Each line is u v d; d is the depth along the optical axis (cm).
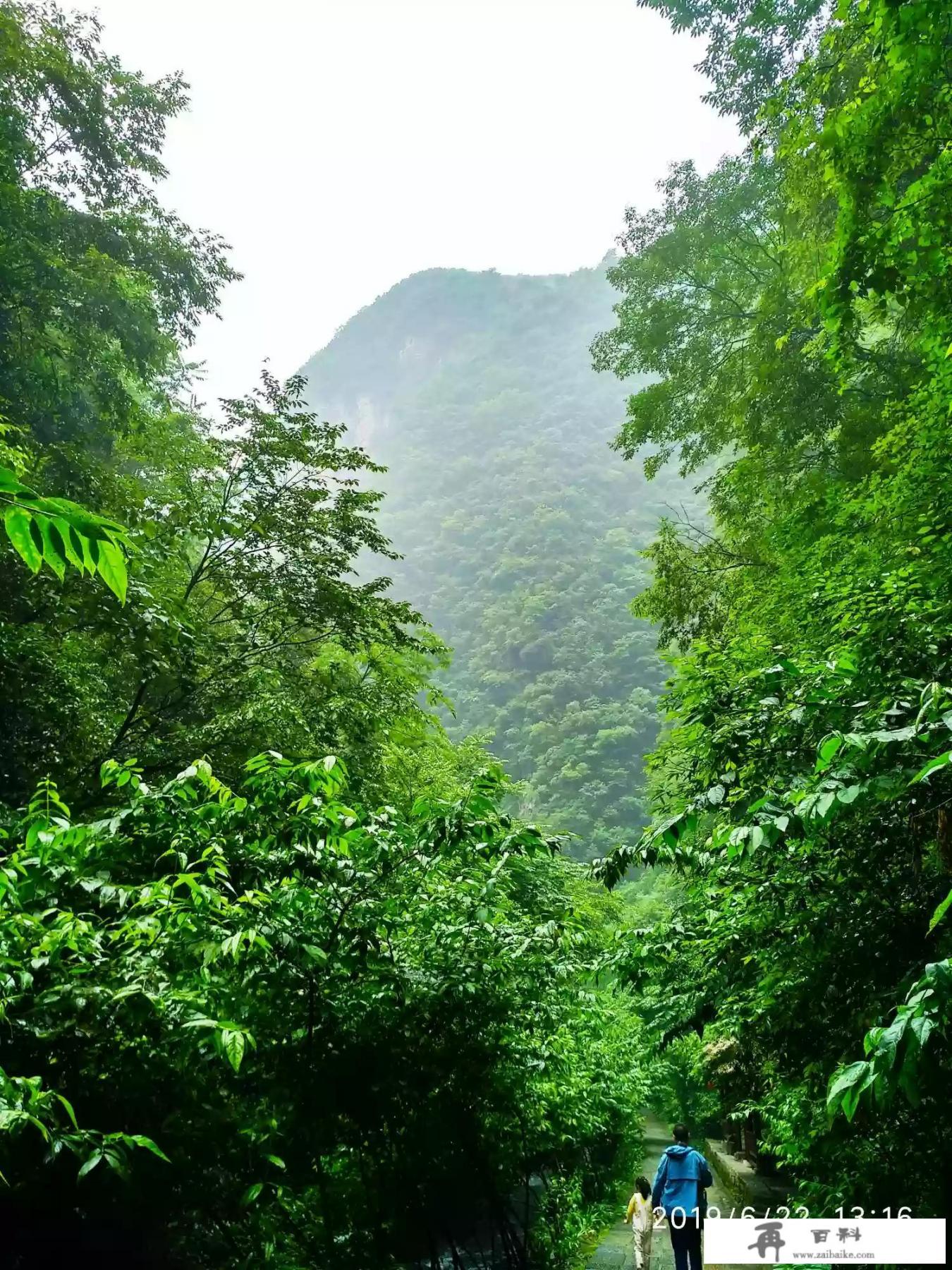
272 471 1046
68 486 862
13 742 733
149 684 951
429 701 1307
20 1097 229
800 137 725
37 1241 309
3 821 529
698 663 443
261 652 1018
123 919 334
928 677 333
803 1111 443
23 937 290
